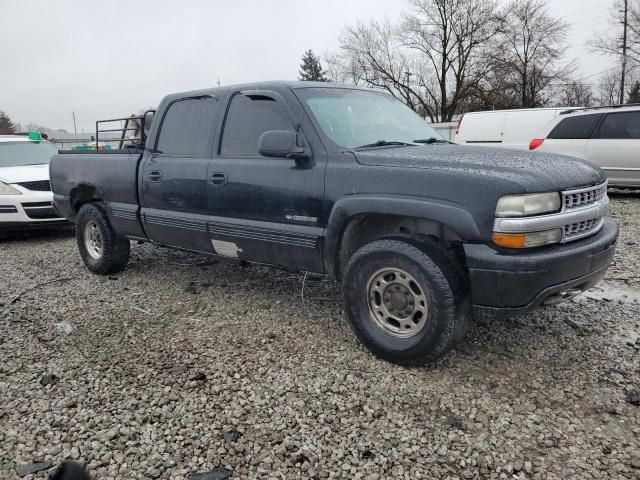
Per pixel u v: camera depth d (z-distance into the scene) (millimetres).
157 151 4750
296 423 2697
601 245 3107
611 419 2674
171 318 4207
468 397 2908
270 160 3801
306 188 3553
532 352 3434
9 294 4988
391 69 40469
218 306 4461
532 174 2908
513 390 2973
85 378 3205
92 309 4465
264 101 3959
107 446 2539
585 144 9914
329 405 2855
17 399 2973
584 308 4211
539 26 36312
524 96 37000
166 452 2486
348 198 3305
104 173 5203
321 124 3631
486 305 2945
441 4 36125
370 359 3369
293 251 3713
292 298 4609
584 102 48875
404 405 2840
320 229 3529
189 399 2939
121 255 5465
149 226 4820
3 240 8148
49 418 2775
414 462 2391
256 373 3229
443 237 3154
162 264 5934
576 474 2283
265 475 2322
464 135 12734
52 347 3684
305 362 3355
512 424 2654
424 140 4090
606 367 3211
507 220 2787
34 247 7512
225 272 5523
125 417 2775
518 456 2412
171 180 4508
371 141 3768
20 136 9438
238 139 4098
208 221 4230
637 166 9469
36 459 2443
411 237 3164
